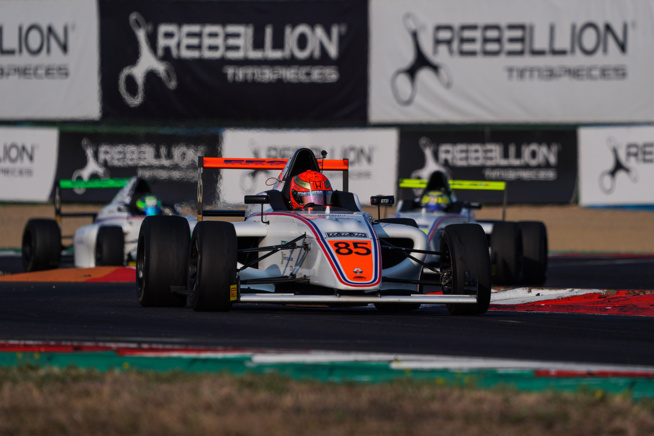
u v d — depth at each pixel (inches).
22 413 588.1
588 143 3435.0
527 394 644.1
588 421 578.9
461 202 1932.8
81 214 2261.3
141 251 1253.7
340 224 1146.0
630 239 3238.2
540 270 1845.5
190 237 1225.4
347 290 1063.0
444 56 3518.7
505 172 3464.6
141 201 2111.2
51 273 1839.3
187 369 744.3
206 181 3282.5
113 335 937.5
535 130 3454.7
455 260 1155.3
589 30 3486.7
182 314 1129.4
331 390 647.8
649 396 669.3
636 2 3469.5
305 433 546.0
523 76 3503.9
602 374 741.3
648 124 3449.8
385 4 3528.5
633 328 1082.1
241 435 539.8
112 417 574.6
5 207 3831.2
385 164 3449.8
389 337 943.7
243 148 3521.2
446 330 1015.0
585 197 3440.0
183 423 563.2
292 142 3496.6
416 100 3533.5
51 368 721.0
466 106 3516.2
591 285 1888.5
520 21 3496.6
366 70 3543.3
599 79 3489.2
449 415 588.4
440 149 3462.1
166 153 3526.1
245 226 1208.8
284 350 832.3
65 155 3521.2
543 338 967.0
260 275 1200.8
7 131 3508.9
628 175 3415.4
